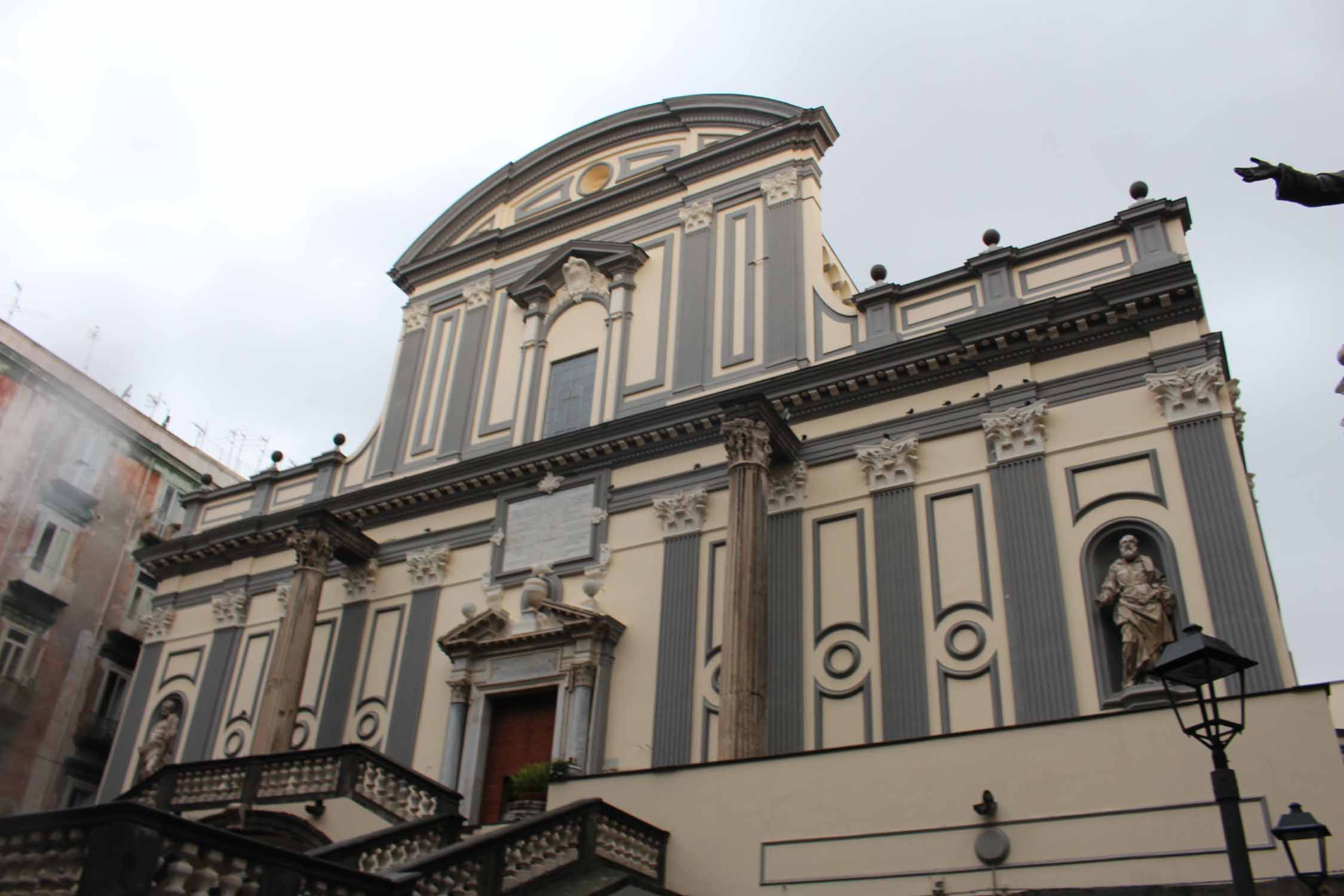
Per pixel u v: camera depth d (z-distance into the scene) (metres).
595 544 18.75
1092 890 9.45
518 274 23.78
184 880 6.47
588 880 10.47
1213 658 6.99
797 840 11.09
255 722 21.20
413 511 21.64
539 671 17.77
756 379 18.81
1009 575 14.81
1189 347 15.04
